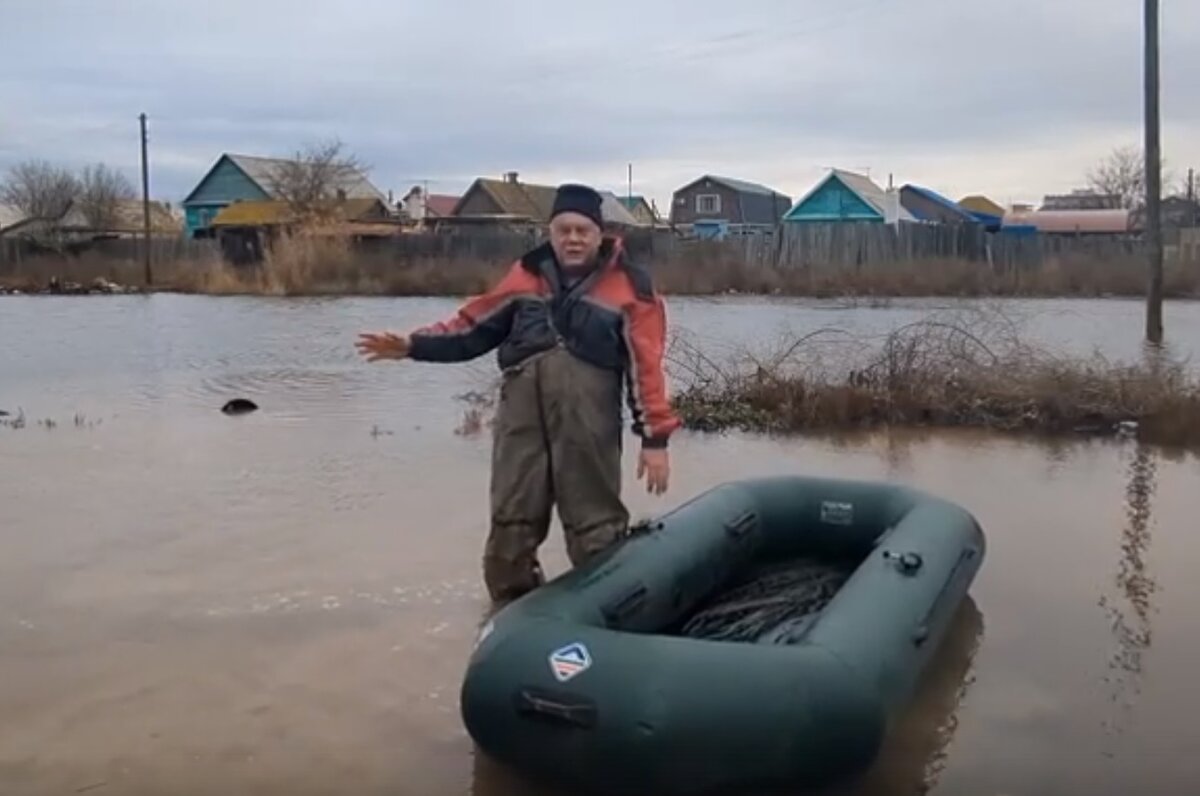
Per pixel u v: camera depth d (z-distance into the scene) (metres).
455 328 4.48
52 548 5.52
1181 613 4.61
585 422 4.32
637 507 6.37
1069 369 10.11
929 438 8.62
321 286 28.64
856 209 45.22
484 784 3.25
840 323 17.66
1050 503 6.48
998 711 3.69
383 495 6.61
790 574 4.77
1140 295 24.69
